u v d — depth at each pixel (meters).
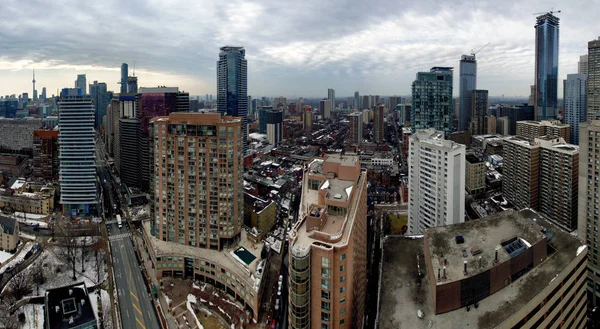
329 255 113.19
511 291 114.38
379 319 111.00
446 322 106.50
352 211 135.50
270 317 186.88
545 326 115.25
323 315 117.75
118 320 187.25
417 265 140.00
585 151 191.88
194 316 184.00
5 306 193.75
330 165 160.38
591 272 193.00
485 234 133.00
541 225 148.62
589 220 192.88
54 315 163.38
